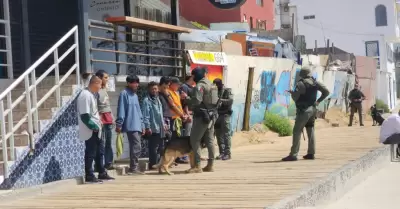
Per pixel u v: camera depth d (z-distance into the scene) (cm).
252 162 1636
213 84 1427
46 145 1304
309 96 1590
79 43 1488
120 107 1427
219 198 1038
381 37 6462
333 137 2570
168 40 1800
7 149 1248
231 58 2509
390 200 1209
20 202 1107
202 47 2503
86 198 1122
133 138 1445
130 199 1084
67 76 1386
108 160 1432
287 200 959
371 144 2094
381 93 6303
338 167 1420
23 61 1525
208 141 1445
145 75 1716
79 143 1416
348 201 1222
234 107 2561
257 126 2789
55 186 1251
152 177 1383
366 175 1596
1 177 1180
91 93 1319
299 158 1692
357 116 4338
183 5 4659
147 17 2006
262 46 3334
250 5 4797
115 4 1872
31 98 1425
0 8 1484
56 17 1631
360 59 5047
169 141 1440
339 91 4169
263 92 2902
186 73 1945
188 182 1270
